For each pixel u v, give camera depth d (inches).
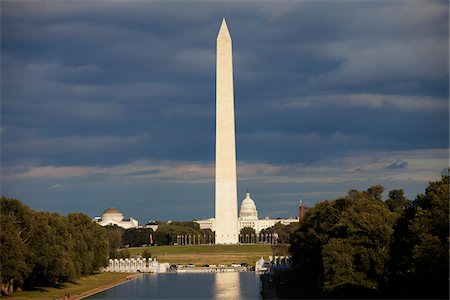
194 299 6210.6
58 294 6648.6
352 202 7258.9
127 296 6584.6
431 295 4842.5
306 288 6796.3
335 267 5369.1
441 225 4744.1
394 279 5201.8
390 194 7677.2
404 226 5393.7
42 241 6569.9
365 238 5502.0
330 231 6717.5
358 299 5300.2
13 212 6476.4
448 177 5403.5
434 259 4522.6
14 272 5856.3
